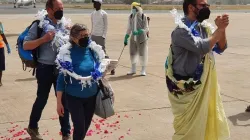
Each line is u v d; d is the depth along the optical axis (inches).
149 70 466.0
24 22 1270.9
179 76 174.6
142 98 331.6
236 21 1409.9
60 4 219.8
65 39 220.5
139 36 426.6
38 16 223.3
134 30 426.3
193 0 169.6
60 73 193.0
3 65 379.2
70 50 194.5
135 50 434.9
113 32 978.1
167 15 1802.4
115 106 306.3
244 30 1036.5
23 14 1738.4
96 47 200.1
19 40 224.8
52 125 262.8
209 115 176.4
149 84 388.5
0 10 2188.7
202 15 168.4
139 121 270.4
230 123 262.8
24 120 273.9
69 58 191.2
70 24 229.0
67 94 194.5
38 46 221.9
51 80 225.8
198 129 172.2
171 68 176.2
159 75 434.3
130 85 383.6
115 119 274.4
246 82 394.3
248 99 326.3
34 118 230.2
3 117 280.2
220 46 181.3
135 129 254.2
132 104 312.7
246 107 301.9
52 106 306.8
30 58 224.5
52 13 221.3
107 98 198.8
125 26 1166.3
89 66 194.5
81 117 193.3
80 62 193.3
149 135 243.3
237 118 273.7
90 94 194.9
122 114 285.9
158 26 1175.6
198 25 176.6
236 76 425.1
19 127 259.4
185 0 173.9
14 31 975.6
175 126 179.3
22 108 303.4
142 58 431.5
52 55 222.5
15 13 1840.6
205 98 171.5
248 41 778.2
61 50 192.7
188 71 172.6
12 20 1355.8
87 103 198.2
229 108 298.8
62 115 196.2
